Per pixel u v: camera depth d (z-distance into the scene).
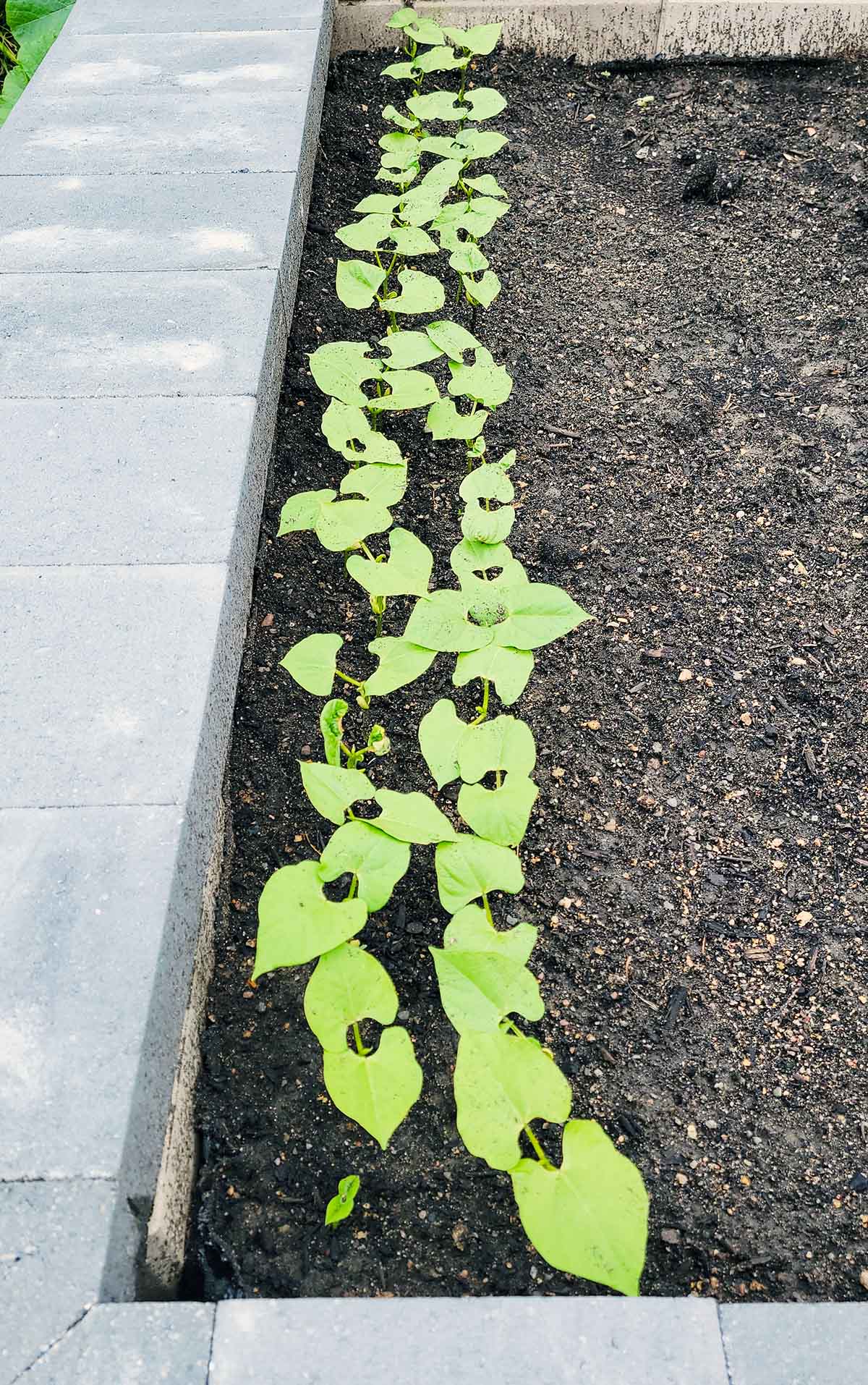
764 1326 1.12
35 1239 1.13
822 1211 1.48
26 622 1.73
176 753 1.55
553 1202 1.24
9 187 2.67
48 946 1.35
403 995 1.69
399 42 3.77
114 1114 1.21
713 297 2.90
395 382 2.40
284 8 3.39
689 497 2.43
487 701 2.02
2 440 2.04
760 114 3.47
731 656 2.14
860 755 1.98
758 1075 1.60
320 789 1.65
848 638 2.16
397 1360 1.09
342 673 2.10
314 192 3.20
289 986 1.69
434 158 3.39
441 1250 1.44
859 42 3.59
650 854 1.86
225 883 1.81
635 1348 1.10
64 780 1.52
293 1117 1.56
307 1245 1.45
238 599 1.88
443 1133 1.55
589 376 2.72
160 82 3.05
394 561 2.02
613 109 3.57
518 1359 1.09
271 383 2.29
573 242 3.10
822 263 2.96
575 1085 1.60
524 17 3.67
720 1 3.54
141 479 1.96
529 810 1.71
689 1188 1.50
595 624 2.21
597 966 1.72
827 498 2.41
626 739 2.02
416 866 1.85
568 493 2.46
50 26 3.57
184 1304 1.12
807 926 1.76
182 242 2.49
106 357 2.21
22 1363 1.07
